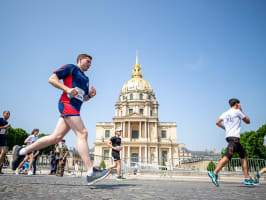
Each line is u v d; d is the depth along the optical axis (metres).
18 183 4.81
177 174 20.98
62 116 4.30
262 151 43.97
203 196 3.74
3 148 8.95
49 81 4.21
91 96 5.10
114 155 9.84
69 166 14.43
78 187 4.52
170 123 65.75
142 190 4.38
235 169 17.58
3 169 14.27
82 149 4.30
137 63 82.38
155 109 70.94
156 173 22.94
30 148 4.67
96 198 3.17
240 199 3.50
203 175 20.16
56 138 4.45
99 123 66.94
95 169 4.52
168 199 3.28
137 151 62.09
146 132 63.03
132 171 23.31
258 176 6.32
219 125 6.32
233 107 6.27
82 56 4.79
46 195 3.29
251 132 48.97
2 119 8.81
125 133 63.47
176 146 62.72
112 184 5.79
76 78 4.46
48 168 16.08
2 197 2.99
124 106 69.19
